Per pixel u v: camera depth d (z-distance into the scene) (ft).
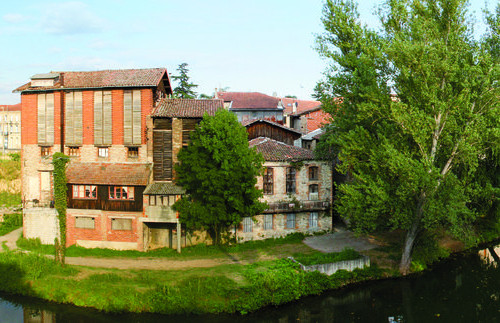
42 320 77.71
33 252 105.60
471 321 77.30
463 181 89.51
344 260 94.58
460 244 119.24
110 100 114.01
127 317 77.15
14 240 118.21
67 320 77.41
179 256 104.12
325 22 108.58
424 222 89.97
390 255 104.53
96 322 76.33
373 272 94.73
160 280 86.94
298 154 122.21
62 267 93.71
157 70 118.83
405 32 88.69
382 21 100.37
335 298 86.94
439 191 86.17
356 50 104.68
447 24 89.20
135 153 114.21
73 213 110.73
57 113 116.78
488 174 106.52
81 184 109.91
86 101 115.03
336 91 106.52
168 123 113.39
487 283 94.68
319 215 123.65
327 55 107.24
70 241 111.45
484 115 86.43
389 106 89.10
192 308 77.41
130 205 108.37
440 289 91.45
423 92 83.15
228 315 77.56
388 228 124.36
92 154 115.34
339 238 119.24
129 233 109.19
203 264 97.60
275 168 117.91
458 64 85.40
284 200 118.73
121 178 108.88
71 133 116.37
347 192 90.63
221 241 113.39
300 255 102.73
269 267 93.56
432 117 87.45
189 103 120.57
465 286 92.99
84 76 119.14
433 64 82.94
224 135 100.32
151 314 77.46
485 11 98.43
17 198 164.55
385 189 88.17
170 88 129.90
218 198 100.07
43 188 119.75
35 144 118.73
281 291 84.02
